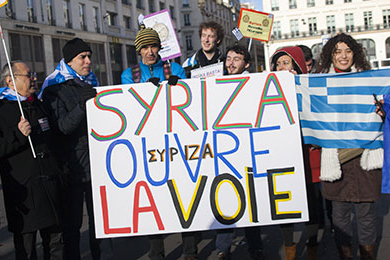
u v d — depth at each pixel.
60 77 3.78
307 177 3.56
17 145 3.18
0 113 3.22
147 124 3.45
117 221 3.44
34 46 27.61
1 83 3.41
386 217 5.22
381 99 3.37
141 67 4.12
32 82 3.40
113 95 3.46
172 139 3.44
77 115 3.42
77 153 3.62
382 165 3.33
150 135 3.45
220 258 3.65
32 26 27.06
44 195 3.28
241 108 3.44
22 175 3.25
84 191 3.73
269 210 3.40
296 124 3.41
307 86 3.50
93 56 34.41
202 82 3.45
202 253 4.36
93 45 34.53
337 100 3.46
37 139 3.34
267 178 3.40
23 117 3.20
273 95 3.43
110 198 3.44
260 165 3.40
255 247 3.88
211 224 3.42
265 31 6.41
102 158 3.45
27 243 3.34
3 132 3.19
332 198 3.44
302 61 3.95
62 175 3.48
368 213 3.37
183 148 3.44
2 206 7.21
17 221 3.26
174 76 3.47
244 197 3.41
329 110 3.47
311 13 58.53
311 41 58.94
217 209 3.42
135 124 3.45
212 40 4.95
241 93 3.44
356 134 3.40
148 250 4.58
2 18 24.62
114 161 3.44
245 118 3.43
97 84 4.18
